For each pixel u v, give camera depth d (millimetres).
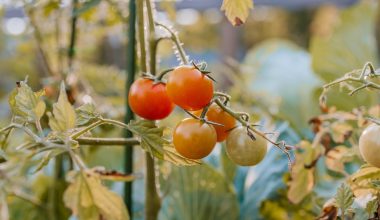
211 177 816
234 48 2570
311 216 795
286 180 743
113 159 1031
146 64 604
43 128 755
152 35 588
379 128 488
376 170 543
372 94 1006
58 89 800
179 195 830
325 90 577
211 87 479
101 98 1028
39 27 918
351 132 675
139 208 888
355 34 1236
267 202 821
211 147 484
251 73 1570
